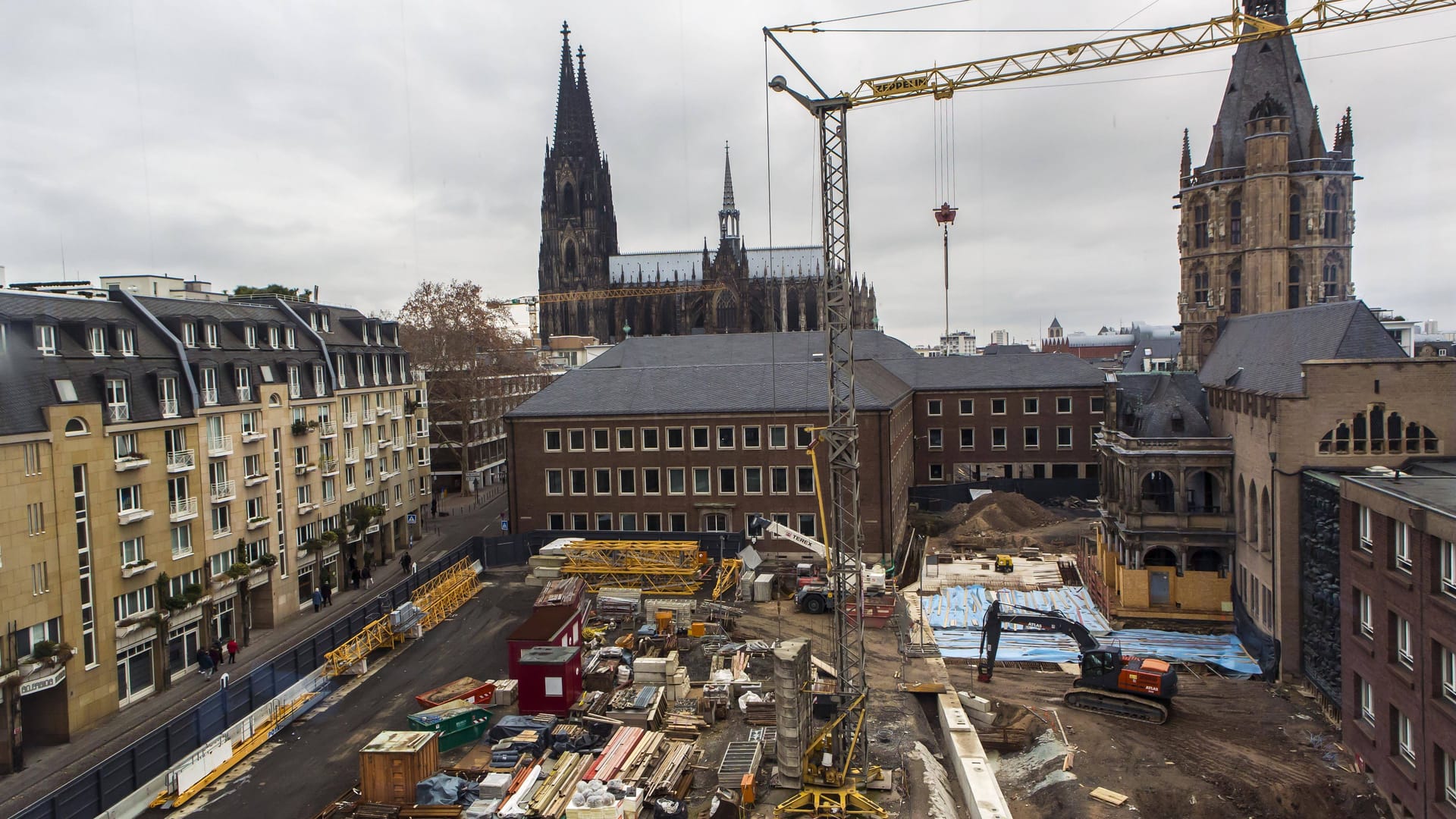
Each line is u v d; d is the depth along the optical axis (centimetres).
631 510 7444
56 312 4831
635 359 11681
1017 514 8462
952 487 9744
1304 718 4081
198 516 5266
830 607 5741
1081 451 10019
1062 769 3669
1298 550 4450
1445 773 2944
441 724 3781
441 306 11875
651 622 5484
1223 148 9244
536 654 4131
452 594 6003
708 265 19262
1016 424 10175
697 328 19625
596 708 4009
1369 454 4341
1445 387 4250
